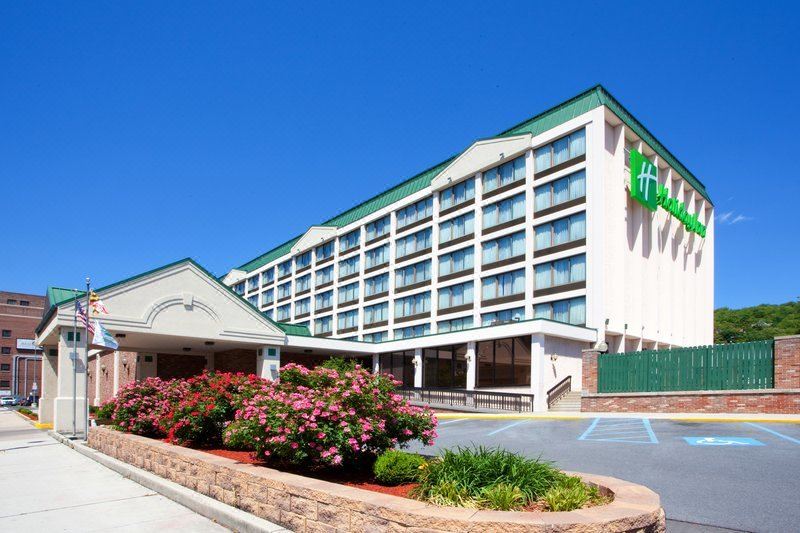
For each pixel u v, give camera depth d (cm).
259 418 816
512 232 3694
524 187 3656
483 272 3878
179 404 1175
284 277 6588
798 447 1176
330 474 829
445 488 622
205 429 1111
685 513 737
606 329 3133
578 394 2881
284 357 3978
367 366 4206
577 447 1308
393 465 757
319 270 5944
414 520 520
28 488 1041
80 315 2136
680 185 3975
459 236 4153
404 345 3822
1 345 8738
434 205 4397
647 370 2328
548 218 3469
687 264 4134
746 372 2070
